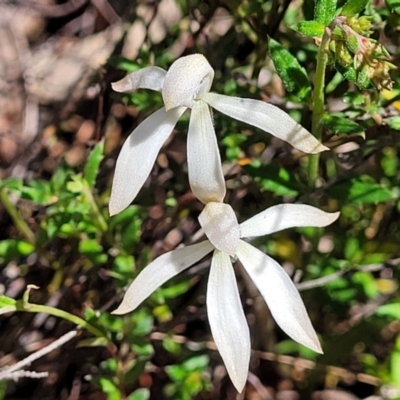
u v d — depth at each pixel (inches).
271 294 2.5
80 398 4.2
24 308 3.0
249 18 3.8
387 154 3.9
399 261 3.8
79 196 3.5
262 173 3.3
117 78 4.0
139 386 4.3
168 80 2.4
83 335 3.9
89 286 4.0
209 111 2.4
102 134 4.3
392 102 3.2
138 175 2.4
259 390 4.3
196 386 3.8
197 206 4.1
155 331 3.8
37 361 4.1
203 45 4.1
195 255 2.6
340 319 4.3
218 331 2.5
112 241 3.6
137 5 4.3
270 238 4.0
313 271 3.9
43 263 4.3
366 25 2.4
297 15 3.8
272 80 4.0
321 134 3.1
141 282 2.6
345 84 3.3
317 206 3.4
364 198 3.2
